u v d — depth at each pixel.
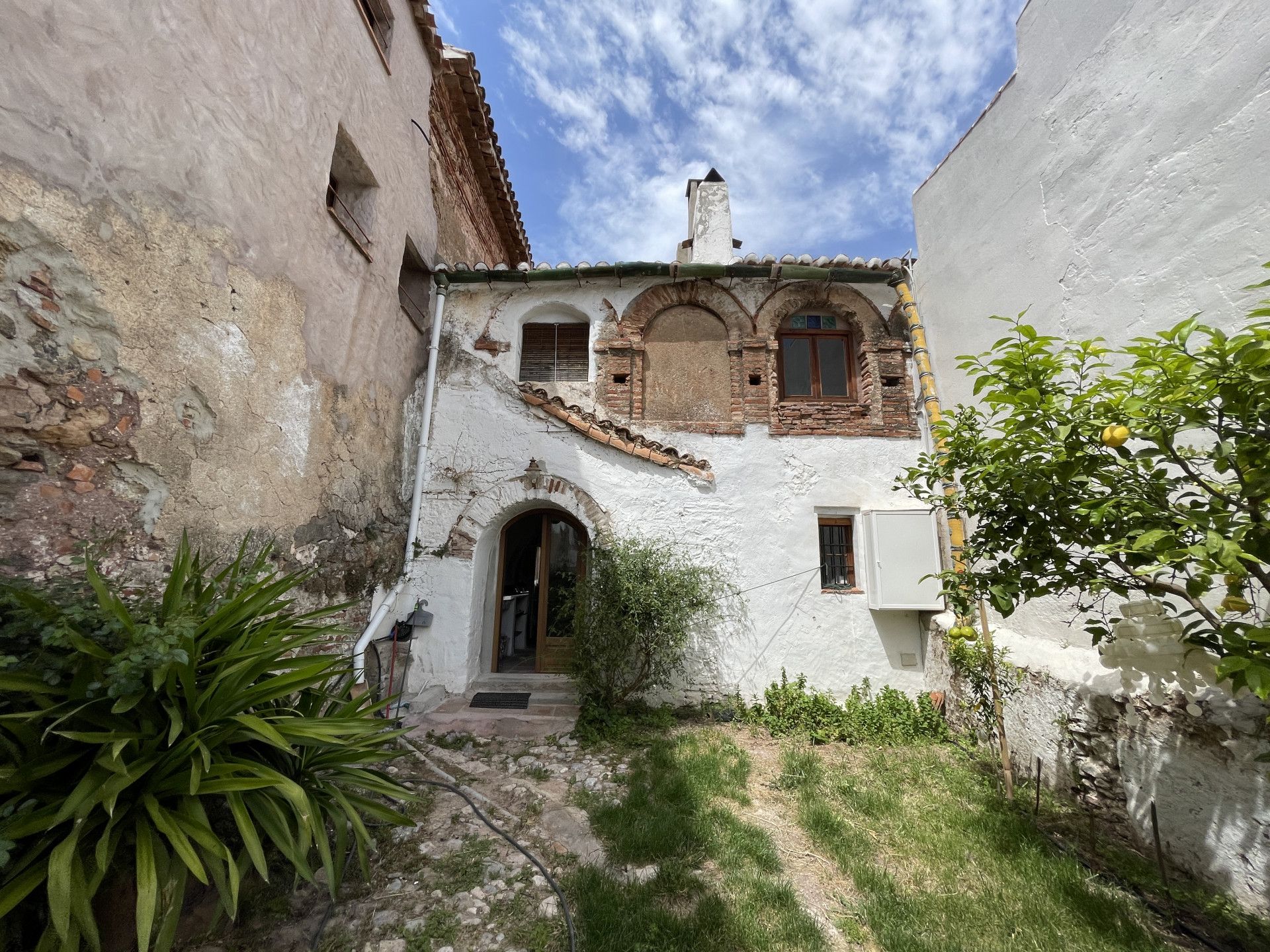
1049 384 2.89
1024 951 2.61
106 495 2.74
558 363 7.15
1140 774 3.48
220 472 3.42
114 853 2.09
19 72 2.35
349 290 4.96
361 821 2.82
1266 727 2.75
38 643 2.16
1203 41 3.31
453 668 6.08
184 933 2.50
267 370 3.83
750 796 4.23
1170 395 2.21
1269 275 2.95
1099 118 4.10
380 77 5.58
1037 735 4.44
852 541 6.52
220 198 3.40
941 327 6.34
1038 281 4.77
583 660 5.39
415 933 2.64
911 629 6.23
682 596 5.58
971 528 5.80
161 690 2.40
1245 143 3.07
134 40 2.83
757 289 6.97
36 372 2.43
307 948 2.53
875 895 3.02
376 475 5.54
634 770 4.50
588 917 2.76
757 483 6.47
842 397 7.01
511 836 3.52
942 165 6.33
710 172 8.70
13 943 1.99
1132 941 2.67
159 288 2.99
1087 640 4.23
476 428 6.61
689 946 2.58
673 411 6.82
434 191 7.14
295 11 4.13
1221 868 2.94
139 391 2.89
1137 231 3.77
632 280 6.99
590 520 6.28
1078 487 2.73
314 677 2.71
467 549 6.31
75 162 2.56
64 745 2.12
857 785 4.36
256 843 2.14
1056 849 3.48
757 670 6.09
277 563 3.96
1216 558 2.03
